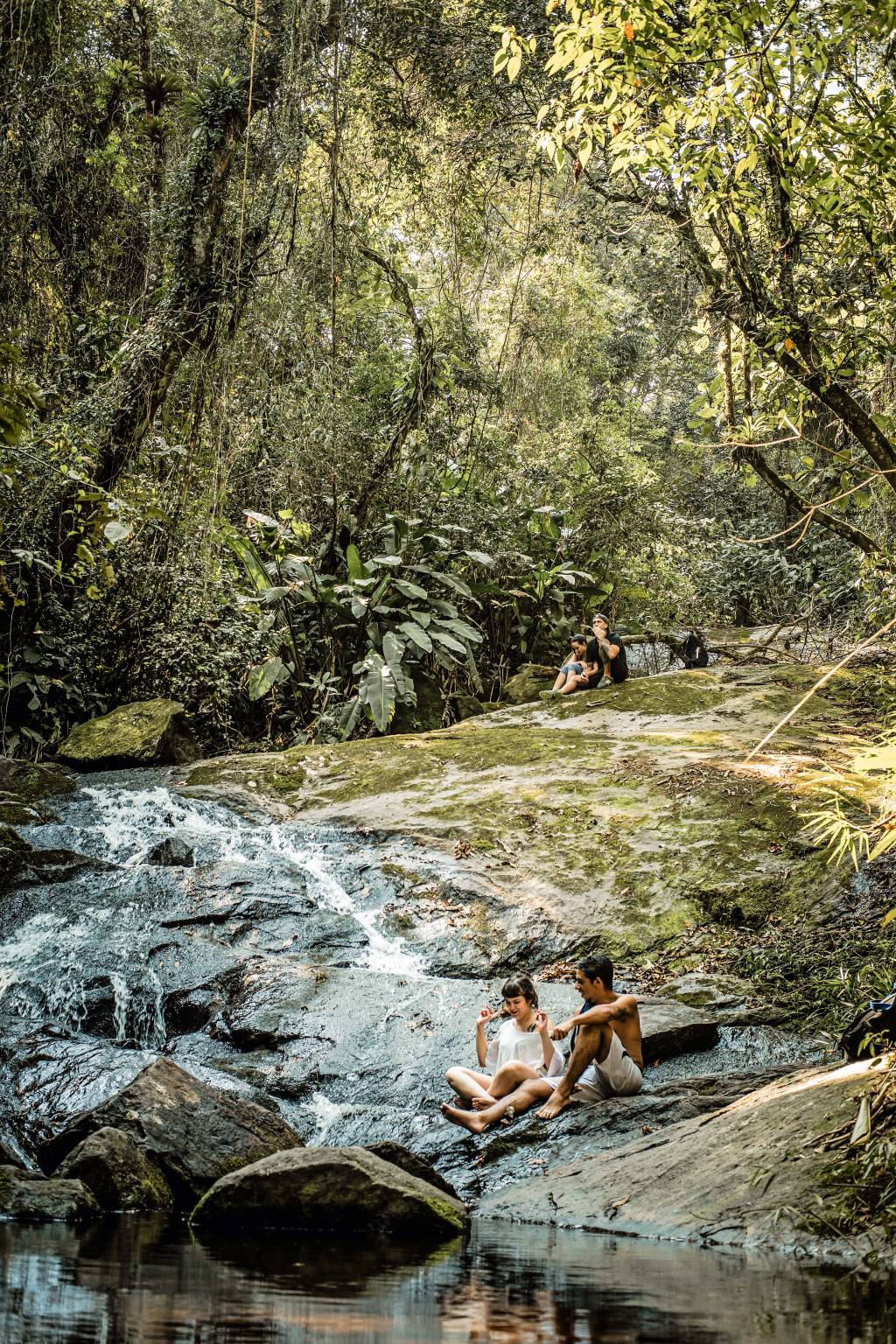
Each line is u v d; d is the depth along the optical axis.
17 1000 8.45
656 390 30.23
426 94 15.48
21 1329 3.22
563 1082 6.82
